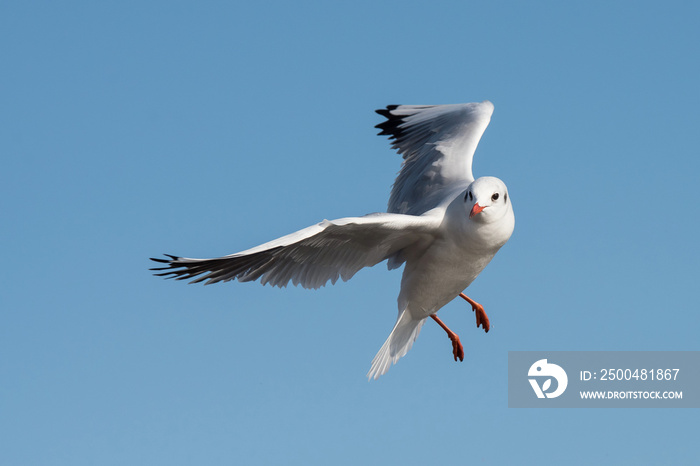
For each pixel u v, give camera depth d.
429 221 8.95
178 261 7.68
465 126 11.37
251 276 8.35
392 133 12.30
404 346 10.27
